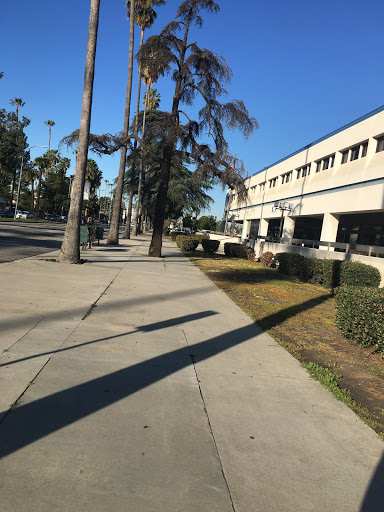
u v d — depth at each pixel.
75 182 12.04
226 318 7.03
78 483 2.23
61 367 3.91
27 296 6.94
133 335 5.32
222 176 16.16
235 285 11.66
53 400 3.21
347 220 25.08
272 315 7.80
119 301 7.39
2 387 3.34
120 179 23.34
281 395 3.82
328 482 2.49
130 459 2.51
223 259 22.20
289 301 9.86
